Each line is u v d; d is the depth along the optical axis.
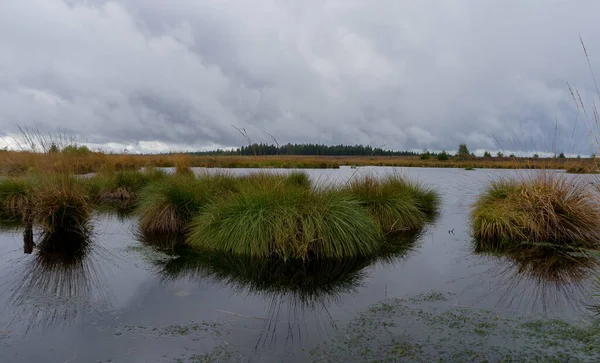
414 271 5.74
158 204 8.72
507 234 7.97
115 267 5.88
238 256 6.50
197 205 8.77
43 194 7.85
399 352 3.25
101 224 9.52
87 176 15.43
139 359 3.16
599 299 4.45
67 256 6.48
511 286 4.98
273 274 5.59
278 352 3.27
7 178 11.12
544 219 7.72
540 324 3.76
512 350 3.26
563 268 5.84
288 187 7.65
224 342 3.46
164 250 6.90
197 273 5.61
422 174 27.94
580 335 3.50
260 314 4.12
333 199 7.20
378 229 7.97
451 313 4.08
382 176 12.20
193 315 4.07
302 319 3.98
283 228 6.52
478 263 6.16
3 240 7.65
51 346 3.37
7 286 4.96
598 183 5.77
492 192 9.18
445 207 13.08
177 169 14.95
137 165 20.05
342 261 6.27
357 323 3.87
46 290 4.82
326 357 3.18
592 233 7.40
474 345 3.36
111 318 3.98
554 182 8.02
